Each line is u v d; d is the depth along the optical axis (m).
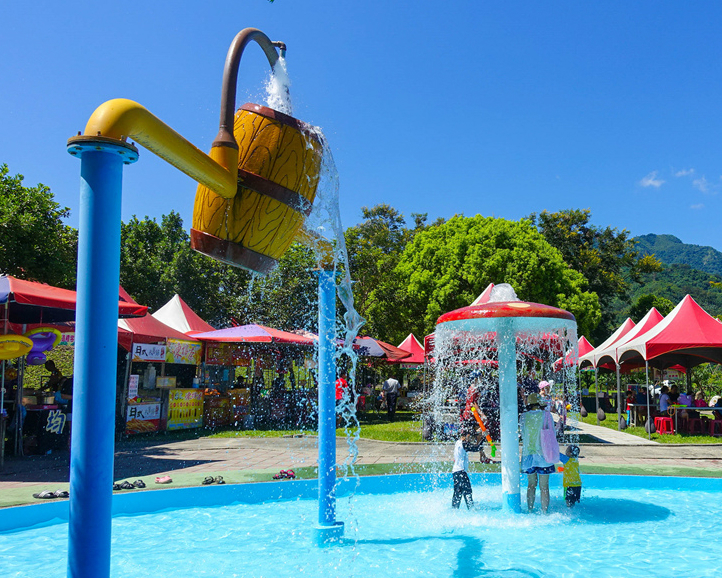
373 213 46.91
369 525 6.18
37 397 11.34
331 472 5.26
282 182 2.73
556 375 9.53
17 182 15.20
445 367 11.73
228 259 2.72
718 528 6.09
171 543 5.38
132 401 14.16
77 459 1.87
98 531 1.87
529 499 6.87
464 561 4.88
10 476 8.20
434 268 31.41
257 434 14.88
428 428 13.20
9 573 4.45
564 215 43.16
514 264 29.73
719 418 15.96
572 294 31.12
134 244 26.84
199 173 2.34
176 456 10.71
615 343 19.91
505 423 6.75
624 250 44.56
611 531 5.96
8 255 14.21
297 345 18.30
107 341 1.91
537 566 4.76
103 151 1.93
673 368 25.34
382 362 24.55
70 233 17.27
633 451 11.77
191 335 16.41
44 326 10.10
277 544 5.33
